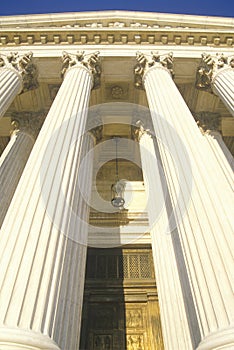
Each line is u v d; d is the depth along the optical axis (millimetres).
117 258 19859
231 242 7523
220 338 5707
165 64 18312
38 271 6613
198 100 21781
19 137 20266
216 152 18984
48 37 20266
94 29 20188
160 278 13016
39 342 5406
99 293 17781
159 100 14883
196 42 20688
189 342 9648
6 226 7980
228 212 8422
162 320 11898
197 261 7738
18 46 19953
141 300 17531
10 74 17000
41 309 6051
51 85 20609
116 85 21359
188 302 10125
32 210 8023
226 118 22375
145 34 20453
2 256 6879
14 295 5973
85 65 18031
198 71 19578
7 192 16328
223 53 19703
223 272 6922
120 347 15227
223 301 6398
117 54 19375
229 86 15844
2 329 5312
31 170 9648
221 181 9719
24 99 21328
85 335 15688
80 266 10672
